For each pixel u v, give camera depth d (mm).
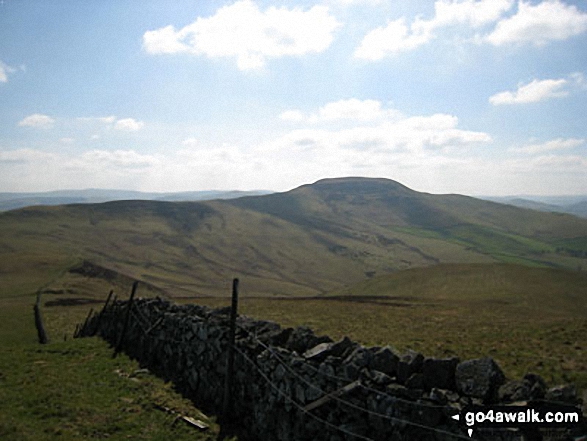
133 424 11727
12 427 10633
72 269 102688
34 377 15383
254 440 11281
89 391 14219
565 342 18094
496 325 26844
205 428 11617
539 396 7129
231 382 12438
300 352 11016
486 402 7453
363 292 104312
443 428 7609
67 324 40906
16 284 81000
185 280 197375
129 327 20891
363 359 9305
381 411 8469
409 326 27281
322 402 9516
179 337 16203
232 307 12586
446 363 8188
